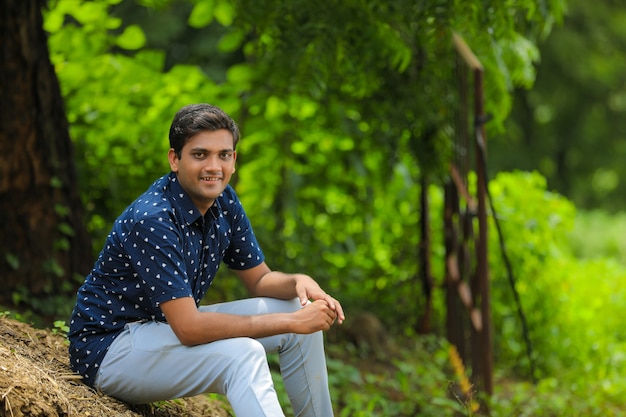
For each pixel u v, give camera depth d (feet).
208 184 11.23
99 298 11.61
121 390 11.57
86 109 22.40
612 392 20.25
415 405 18.61
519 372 23.58
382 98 22.15
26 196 18.49
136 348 11.28
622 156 63.52
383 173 24.11
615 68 58.59
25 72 18.42
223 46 22.18
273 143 24.62
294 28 19.02
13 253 18.33
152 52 22.86
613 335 24.62
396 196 25.18
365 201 25.40
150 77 22.54
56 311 18.26
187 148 11.14
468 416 17.49
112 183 21.98
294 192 25.18
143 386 11.39
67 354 12.89
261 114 23.79
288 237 25.26
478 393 18.72
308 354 12.22
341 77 21.26
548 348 23.41
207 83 22.76
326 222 25.86
